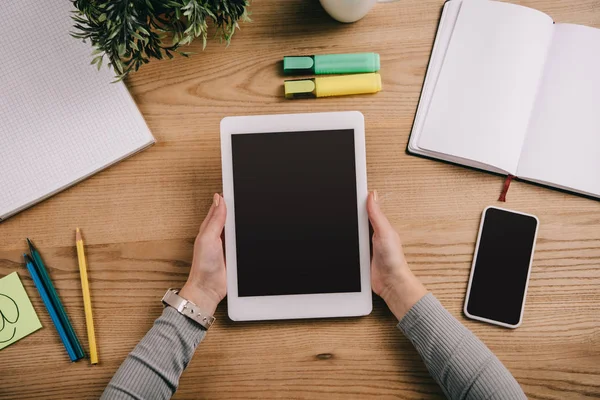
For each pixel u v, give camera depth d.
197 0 0.61
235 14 0.65
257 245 0.72
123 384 0.65
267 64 0.77
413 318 0.69
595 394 0.73
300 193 0.72
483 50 0.75
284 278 0.72
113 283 0.75
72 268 0.75
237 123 0.72
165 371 0.67
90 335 0.73
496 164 0.73
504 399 0.63
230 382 0.74
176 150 0.76
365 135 0.76
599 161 0.73
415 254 0.75
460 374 0.65
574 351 0.73
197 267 0.71
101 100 0.74
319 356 0.74
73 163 0.73
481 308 0.74
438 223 0.75
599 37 0.75
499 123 0.74
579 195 0.75
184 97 0.76
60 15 0.74
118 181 0.75
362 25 0.77
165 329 0.68
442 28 0.76
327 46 0.77
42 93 0.73
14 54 0.73
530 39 0.75
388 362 0.74
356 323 0.74
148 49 0.62
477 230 0.75
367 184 0.76
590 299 0.74
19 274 0.75
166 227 0.75
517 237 0.75
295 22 0.77
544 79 0.75
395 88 0.76
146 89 0.76
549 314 0.74
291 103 0.76
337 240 0.72
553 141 0.74
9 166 0.73
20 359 0.74
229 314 0.71
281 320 0.74
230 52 0.77
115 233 0.75
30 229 0.75
